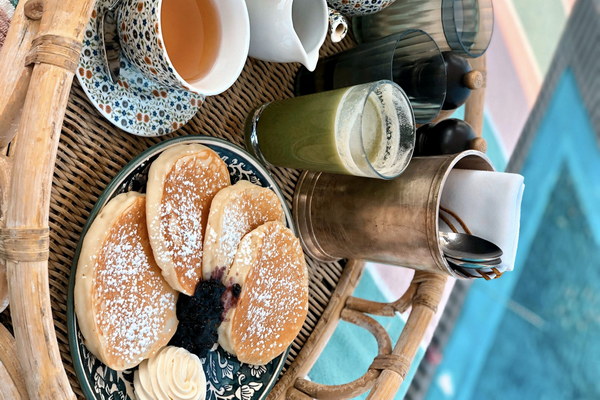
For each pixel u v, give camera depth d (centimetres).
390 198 74
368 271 125
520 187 77
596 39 200
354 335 122
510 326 170
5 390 52
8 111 51
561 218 187
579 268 190
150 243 61
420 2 89
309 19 70
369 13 84
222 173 69
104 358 58
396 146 72
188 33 64
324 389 83
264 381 78
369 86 69
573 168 192
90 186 65
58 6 48
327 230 83
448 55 89
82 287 56
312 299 91
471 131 88
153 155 63
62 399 47
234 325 69
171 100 68
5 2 63
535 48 174
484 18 94
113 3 60
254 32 67
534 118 177
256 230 71
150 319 62
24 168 45
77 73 59
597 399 187
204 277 67
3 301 52
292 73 87
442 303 146
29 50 51
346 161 71
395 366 82
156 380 63
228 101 79
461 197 79
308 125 73
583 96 196
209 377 72
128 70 63
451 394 152
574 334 185
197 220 66
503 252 77
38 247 46
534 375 174
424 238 71
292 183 86
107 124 66
